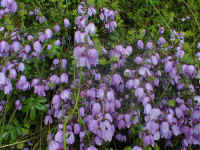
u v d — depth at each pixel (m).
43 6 0.35
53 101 0.26
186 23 0.40
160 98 0.26
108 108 0.24
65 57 0.29
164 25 0.34
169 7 0.42
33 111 0.27
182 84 0.27
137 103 0.26
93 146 0.23
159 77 0.29
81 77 0.27
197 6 0.42
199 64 0.27
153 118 0.24
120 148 0.29
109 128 0.23
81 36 0.25
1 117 0.29
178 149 0.28
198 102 0.27
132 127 0.26
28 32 0.30
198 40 0.34
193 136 0.25
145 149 0.23
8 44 0.27
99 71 0.30
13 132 0.27
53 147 0.23
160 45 0.31
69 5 0.36
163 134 0.24
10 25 0.29
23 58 0.28
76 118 0.25
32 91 0.30
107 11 0.32
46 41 0.29
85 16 0.28
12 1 0.30
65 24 0.31
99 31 0.33
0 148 0.27
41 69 0.31
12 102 0.30
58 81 0.27
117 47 0.28
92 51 0.25
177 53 0.28
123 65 0.28
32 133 0.28
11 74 0.26
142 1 0.41
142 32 0.31
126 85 0.27
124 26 0.38
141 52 0.31
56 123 0.27
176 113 0.25
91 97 0.26
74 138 0.24
